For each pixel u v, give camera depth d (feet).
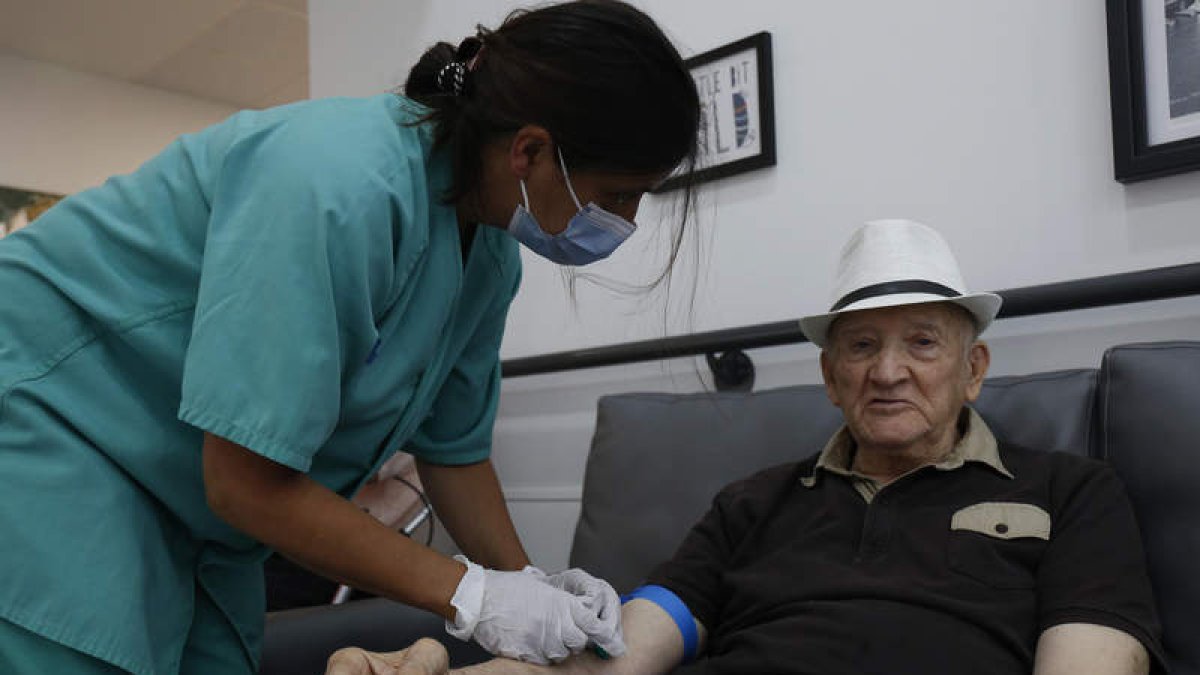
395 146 3.15
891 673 3.67
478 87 3.11
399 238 3.17
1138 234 5.00
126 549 3.12
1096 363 5.14
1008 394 4.72
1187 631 3.78
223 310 2.85
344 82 9.73
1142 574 3.65
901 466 4.35
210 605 3.65
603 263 7.31
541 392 7.72
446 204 3.30
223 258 2.91
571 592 3.64
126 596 3.07
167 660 3.26
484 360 4.35
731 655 4.03
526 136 3.05
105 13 13.85
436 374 3.76
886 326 4.22
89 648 2.97
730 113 6.62
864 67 6.04
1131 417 4.16
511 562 4.35
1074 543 3.76
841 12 6.15
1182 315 4.88
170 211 3.22
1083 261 5.17
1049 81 5.32
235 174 3.06
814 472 4.59
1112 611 3.46
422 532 8.44
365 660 2.92
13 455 3.07
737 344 6.22
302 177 2.92
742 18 6.68
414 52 9.03
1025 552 3.86
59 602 2.96
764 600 4.17
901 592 3.85
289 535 2.91
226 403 2.79
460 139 3.14
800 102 6.32
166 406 3.25
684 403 5.74
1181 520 3.91
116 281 3.21
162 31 14.47
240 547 3.49
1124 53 4.95
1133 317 5.03
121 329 3.17
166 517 3.35
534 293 7.82
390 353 3.36
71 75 16.01
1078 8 5.24
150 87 16.78
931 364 4.19
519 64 3.01
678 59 3.04
